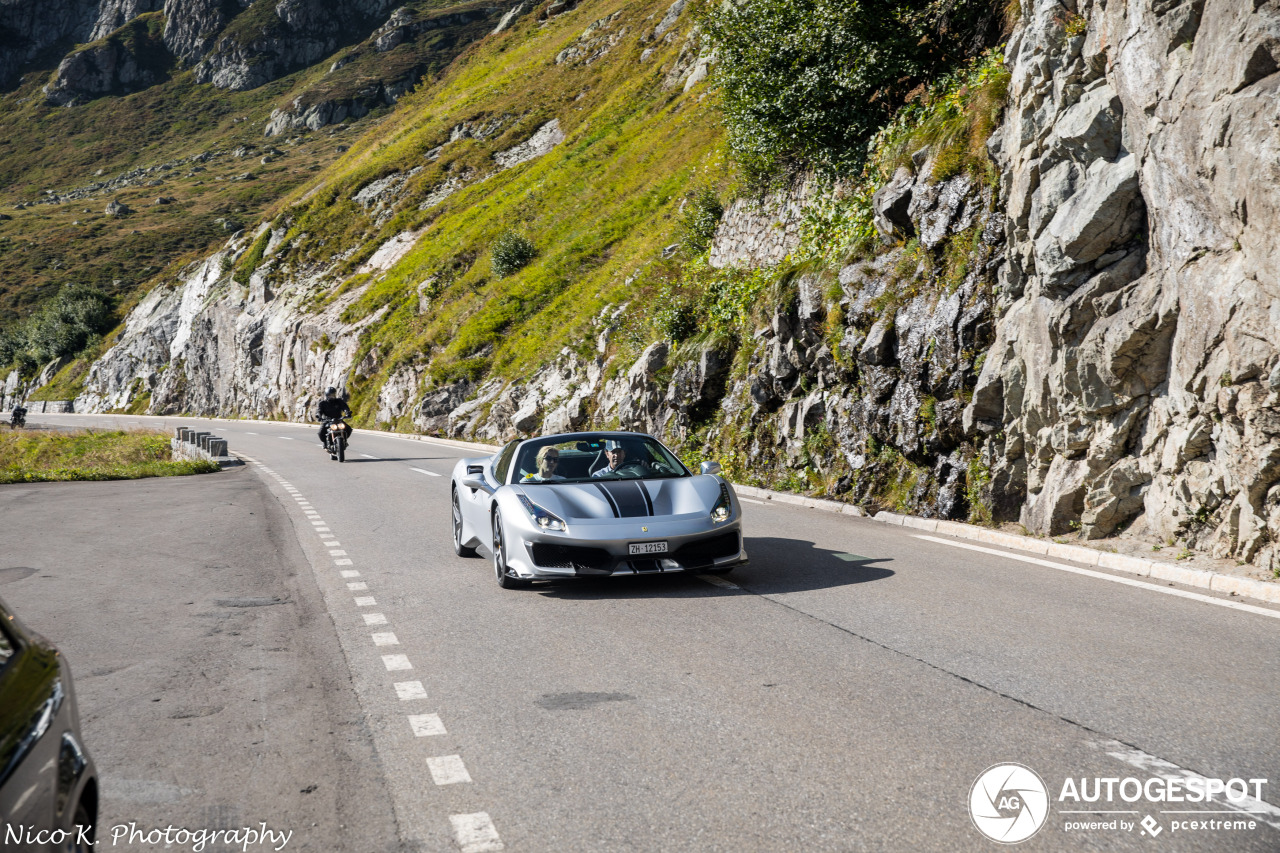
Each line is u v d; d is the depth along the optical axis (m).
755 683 5.16
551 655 5.89
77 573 9.34
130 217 138.25
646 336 23.55
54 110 199.62
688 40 51.91
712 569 7.92
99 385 77.38
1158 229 8.57
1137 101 8.71
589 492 8.09
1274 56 7.15
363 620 7.05
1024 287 10.29
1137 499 8.87
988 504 10.58
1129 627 6.17
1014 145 10.52
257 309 61.25
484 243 46.94
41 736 2.35
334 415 24.78
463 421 32.69
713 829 3.42
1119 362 8.73
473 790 3.85
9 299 108.81
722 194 26.14
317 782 3.98
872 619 6.55
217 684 5.46
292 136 173.75
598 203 42.19
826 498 13.23
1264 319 7.23
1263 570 7.32
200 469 22.44
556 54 73.81
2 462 35.66
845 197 17.14
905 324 11.97
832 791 3.72
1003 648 5.73
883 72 16.03
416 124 75.19
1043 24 10.02
